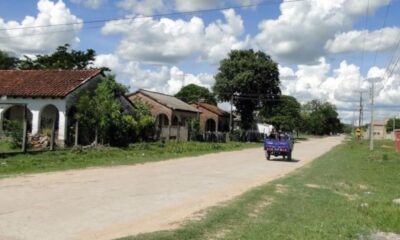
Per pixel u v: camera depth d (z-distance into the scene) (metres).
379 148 58.50
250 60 70.56
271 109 78.62
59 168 18.97
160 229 9.00
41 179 15.48
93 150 26.92
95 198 12.34
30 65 65.00
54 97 31.31
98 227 9.11
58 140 31.23
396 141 53.72
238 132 68.12
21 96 31.86
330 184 18.94
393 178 22.56
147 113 38.84
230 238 8.50
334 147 59.38
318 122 163.75
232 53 72.31
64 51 66.50
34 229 8.68
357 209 12.98
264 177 20.44
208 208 11.55
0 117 32.38
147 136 38.44
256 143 63.03
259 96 71.88
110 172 18.77
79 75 34.88
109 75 33.03
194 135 51.94
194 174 19.86
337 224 10.54
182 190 14.79
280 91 74.12
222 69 71.62
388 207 13.21
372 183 20.38
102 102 30.53
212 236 8.65
